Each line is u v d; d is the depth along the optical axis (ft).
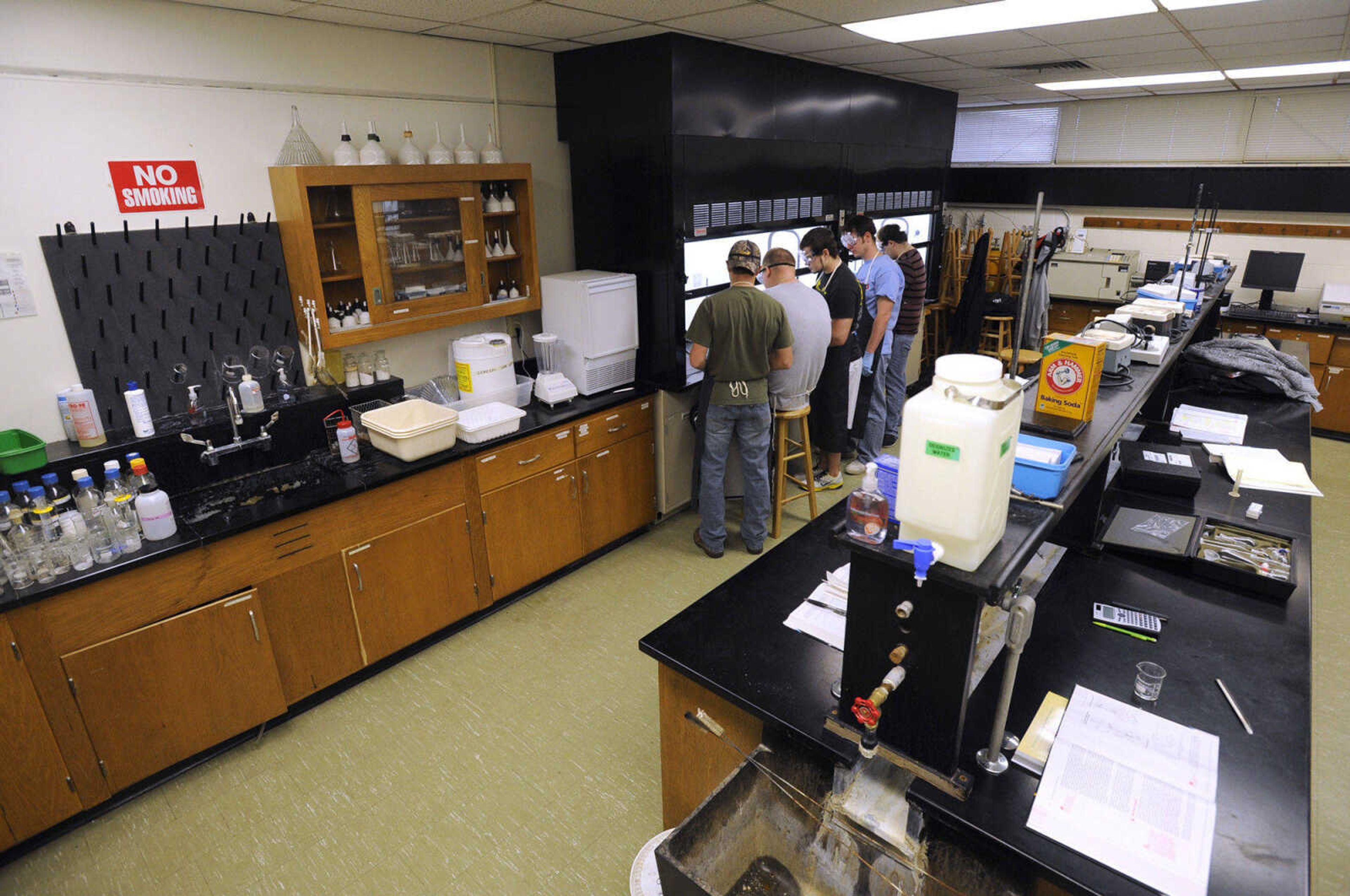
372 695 8.76
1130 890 3.41
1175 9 9.02
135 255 7.91
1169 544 6.60
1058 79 15.65
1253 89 17.70
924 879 4.12
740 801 4.66
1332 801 7.19
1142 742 4.33
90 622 6.58
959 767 4.13
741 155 11.73
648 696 8.67
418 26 9.20
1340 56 12.47
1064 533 6.79
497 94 10.92
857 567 4.02
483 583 9.93
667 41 9.98
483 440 9.51
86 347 7.75
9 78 6.89
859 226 13.51
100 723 6.81
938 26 9.90
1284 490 7.87
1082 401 5.59
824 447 13.47
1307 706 4.67
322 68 8.99
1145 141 20.10
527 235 10.86
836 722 4.48
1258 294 19.67
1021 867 3.77
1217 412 10.64
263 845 6.81
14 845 6.56
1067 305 20.90
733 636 5.53
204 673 7.40
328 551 8.17
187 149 8.09
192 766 7.72
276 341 9.18
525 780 7.48
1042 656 5.23
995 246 22.95
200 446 8.20
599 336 10.96
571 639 9.77
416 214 9.39
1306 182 18.12
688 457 12.76
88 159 7.46
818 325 11.53
